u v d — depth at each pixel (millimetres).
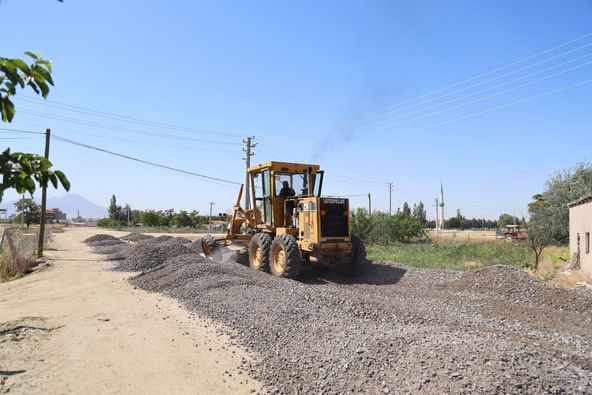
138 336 6293
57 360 5258
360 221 28172
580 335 6461
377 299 8477
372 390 4184
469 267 14250
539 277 12070
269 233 13242
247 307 7375
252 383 4719
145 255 14336
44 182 2771
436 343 4832
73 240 30234
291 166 13109
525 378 3938
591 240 13133
